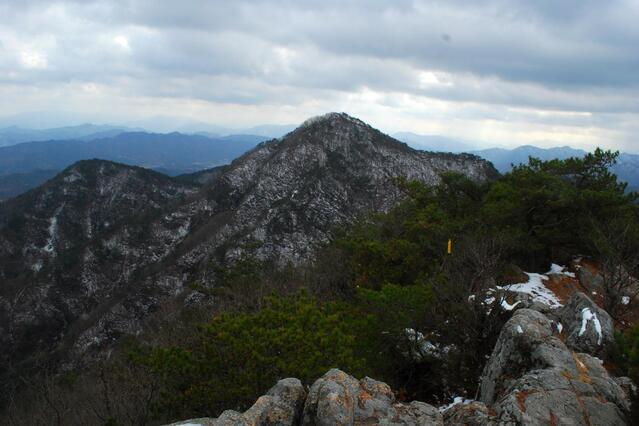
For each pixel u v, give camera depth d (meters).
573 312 12.50
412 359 14.11
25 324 88.50
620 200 22.09
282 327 11.95
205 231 102.62
